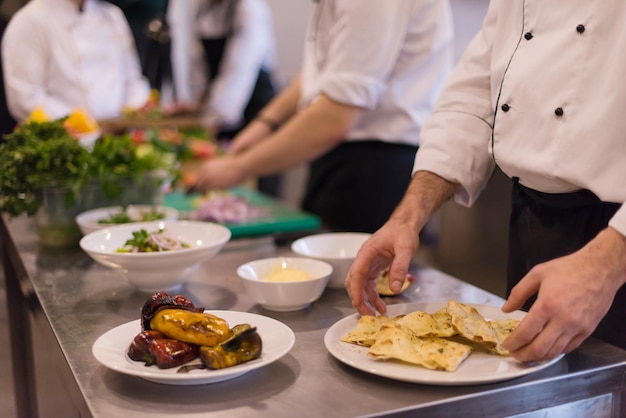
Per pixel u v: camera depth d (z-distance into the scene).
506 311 0.97
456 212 2.31
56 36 2.81
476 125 1.37
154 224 1.57
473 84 1.39
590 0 1.15
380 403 0.89
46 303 1.34
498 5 1.35
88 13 2.99
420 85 2.07
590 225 1.27
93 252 1.36
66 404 1.22
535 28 1.24
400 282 1.11
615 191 1.14
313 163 2.37
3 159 1.71
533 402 0.94
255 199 2.48
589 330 0.93
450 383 0.91
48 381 1.51
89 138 2.08
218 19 4.25
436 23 2.00
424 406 0.88
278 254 1.70
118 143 1.82
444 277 1.47
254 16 4.25
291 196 4.94
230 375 0.95
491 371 0.94
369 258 1.16
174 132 2.95
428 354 0.96
